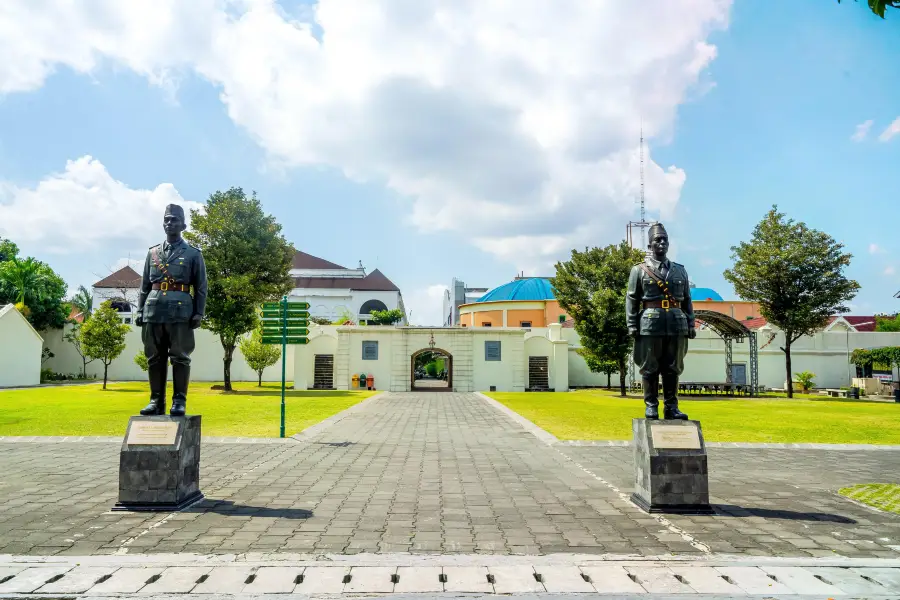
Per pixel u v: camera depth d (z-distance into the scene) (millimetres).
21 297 37594
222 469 9836
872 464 10875
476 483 8828
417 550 5645
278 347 35125
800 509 7395
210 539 5957
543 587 4777
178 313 7723
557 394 32062
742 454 12016
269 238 30328
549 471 9852
